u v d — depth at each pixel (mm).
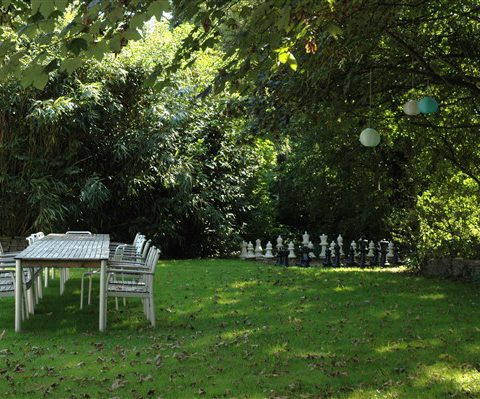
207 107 16297
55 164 14188
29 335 6664
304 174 18734
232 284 10625
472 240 11922
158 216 15711
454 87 8781
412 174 13312
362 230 19500
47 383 4941
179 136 15875
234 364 5508
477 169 11555
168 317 7785
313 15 4293
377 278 11578
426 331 6809
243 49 4266
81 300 8266
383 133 11195
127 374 5188
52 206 13844
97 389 4793
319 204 19266
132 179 14766
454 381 4930
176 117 15172
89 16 2904
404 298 9164
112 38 3049
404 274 12469
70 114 13789
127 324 7352
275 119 7367
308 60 6105
